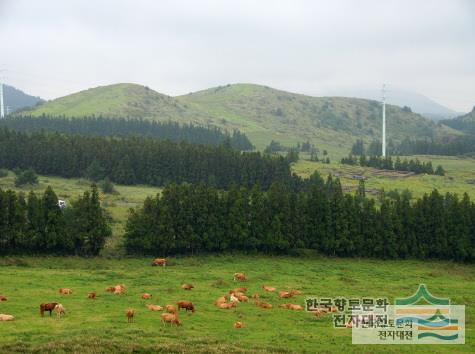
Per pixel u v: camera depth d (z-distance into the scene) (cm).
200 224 11681
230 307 6512
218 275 8994
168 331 5269
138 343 4728
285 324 5950
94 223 10850
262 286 8094
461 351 5262
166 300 6719
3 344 4497
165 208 11394
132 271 9206
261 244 12000
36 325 5253
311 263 11138
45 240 10456
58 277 8031
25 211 10750
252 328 5672
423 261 12188
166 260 10662
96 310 6012
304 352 4841
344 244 12050
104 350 4478
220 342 4950
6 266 9231
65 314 5753
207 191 12100
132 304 6412
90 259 10362
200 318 5922
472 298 7938
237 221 11869
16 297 6444
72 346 4522
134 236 11162
